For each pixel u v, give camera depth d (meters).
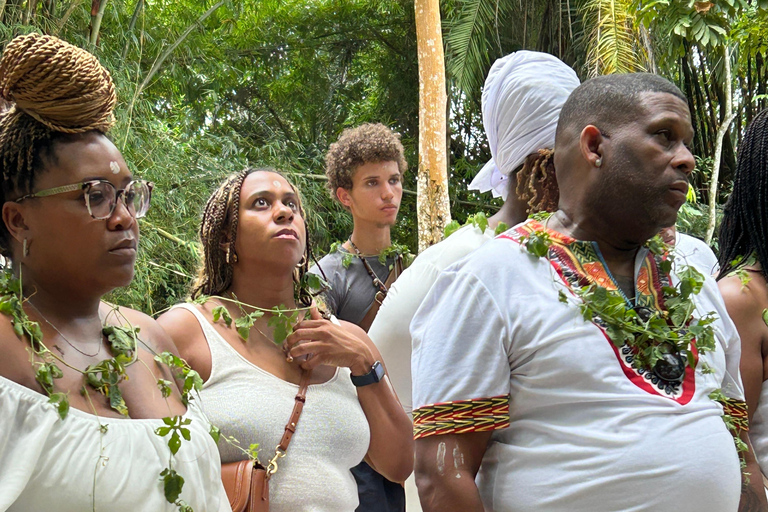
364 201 3.78
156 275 7.46
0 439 1.45
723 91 10.68
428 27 6.42
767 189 2.45
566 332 1.72
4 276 1.61
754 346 2.39
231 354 2.32
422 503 1.78
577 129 1.85
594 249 1.83
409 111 12.15
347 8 12.73
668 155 1.75
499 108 2.56
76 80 1.60
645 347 1.73
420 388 1.81
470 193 11.67
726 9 5.67
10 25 6.62
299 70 13.14
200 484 1.69
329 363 2.36
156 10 10.02
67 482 1.48
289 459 2.21
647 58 8.88
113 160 1.66
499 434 1.82
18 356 1.53
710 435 1.69
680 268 1.97
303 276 2.59
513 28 10.52
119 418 1.60
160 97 10.93
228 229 2.48
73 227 1.61
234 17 10.92
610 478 1.65
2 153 1.62
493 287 1.79
